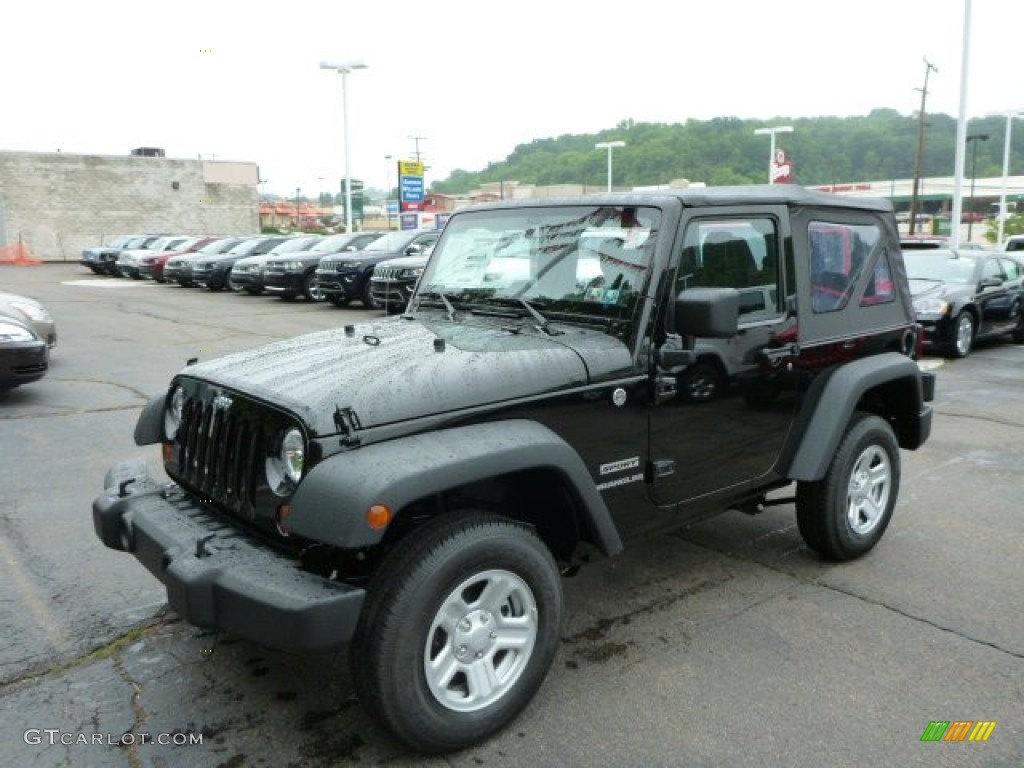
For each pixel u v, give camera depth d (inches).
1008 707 124.8
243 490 115.2
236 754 114.0
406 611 105.0
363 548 112.7
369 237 795.4
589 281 138.9
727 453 149.0
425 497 109.4
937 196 3380.9
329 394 107.9
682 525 149.3
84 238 1884.8
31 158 1797.5
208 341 514.3
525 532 117.3
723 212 141.3
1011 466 252.7
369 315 660.1
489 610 114.6
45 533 193.5
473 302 153.1
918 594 163.6
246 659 138.9
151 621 152.2
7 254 1679.4
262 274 805.9
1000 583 168.9
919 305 468.4
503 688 116.6
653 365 132.6
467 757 113.3
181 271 966.4
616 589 166.1
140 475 139.3
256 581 101.9
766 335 150.6
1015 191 3366.1
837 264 167.8
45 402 334.3
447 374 115.0
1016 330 542.0
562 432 123.3
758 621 152.1
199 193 2030.0
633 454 133.5
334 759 113.0
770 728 119.3
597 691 128.9
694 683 131.2
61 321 620.4
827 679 132.3
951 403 347.6
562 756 113.3
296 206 4138.8
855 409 180.1
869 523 180.5
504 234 153.9
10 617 153.3
